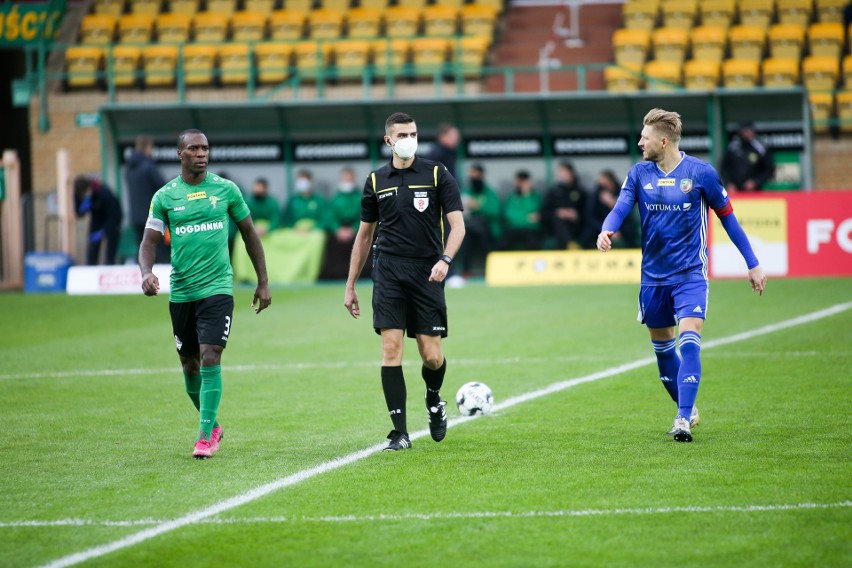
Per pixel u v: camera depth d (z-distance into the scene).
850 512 20.14
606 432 27.97
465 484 22.83
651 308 27.12
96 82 90.56
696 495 21.52
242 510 21.20
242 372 39.81
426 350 26.42
